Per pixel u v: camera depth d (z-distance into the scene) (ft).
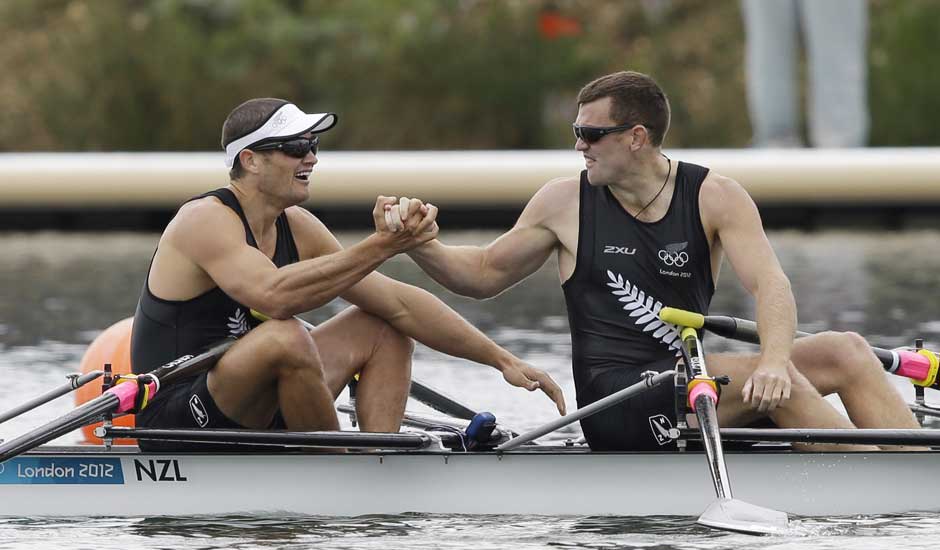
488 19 280.72
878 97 268.21
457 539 62.49
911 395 95.61
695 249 69.31
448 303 140.87
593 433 71.41
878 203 192.65
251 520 66.39
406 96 284.41
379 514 66.95
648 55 284.20
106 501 67.51
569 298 71.87
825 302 132.57
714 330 69.51
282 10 296.51
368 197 192.03
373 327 71.20
